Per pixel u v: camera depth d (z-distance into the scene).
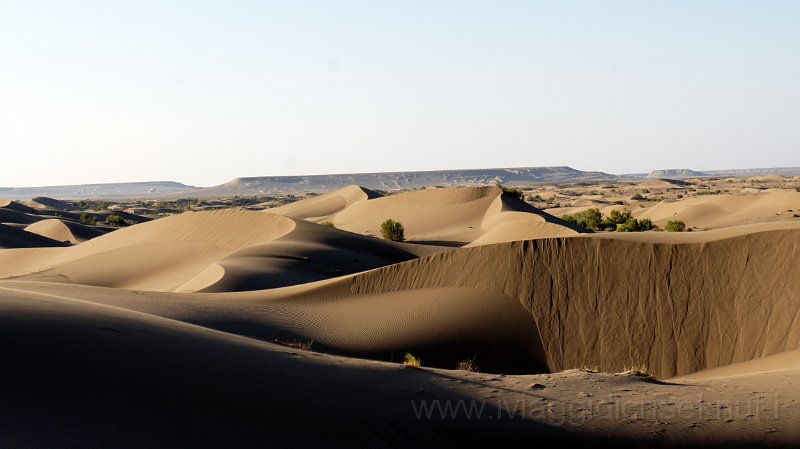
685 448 10.56
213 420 9.48
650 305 26.02
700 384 15.38
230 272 46.72
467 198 122.31
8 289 18.33
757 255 25.64
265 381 11.55
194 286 46.12
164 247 73.50
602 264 27.41
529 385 14.09
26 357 10.09
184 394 10.15
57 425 8.23
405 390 12.41
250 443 9.01
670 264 26.52
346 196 166.75
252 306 28.98
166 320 17.22
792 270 24.86
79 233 111.88
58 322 12.45
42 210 185.38
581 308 26.73
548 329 26.41
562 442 10.59
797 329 23.56
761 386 14.82
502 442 10.41
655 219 129.62
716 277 25.78
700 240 27.03
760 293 24.89
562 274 27.75
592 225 97.62
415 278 30.17
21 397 8.78
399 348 24.94
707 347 24.58
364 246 70.31
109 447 8.01
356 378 12.90
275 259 56.25
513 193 124.44
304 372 12.77
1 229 101.12
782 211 113.12
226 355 12.95
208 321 24.47
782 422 11.66
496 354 25.48
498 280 28.47
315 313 28.30
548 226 62.50
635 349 25.33
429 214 119.12
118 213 167.50
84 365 10.35
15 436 7.65
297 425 9.87
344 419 10.37
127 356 11.25
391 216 124.75
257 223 74.81
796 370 17.41
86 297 27.84
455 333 26.03
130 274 66.69
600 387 14.38
